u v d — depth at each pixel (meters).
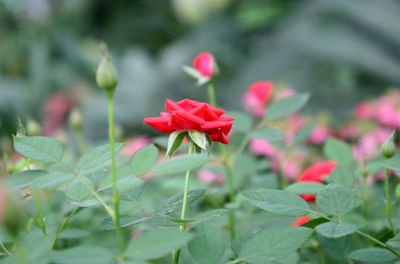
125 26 4.33
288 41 2.95
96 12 4.42
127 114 2.73
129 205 0.71
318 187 0.70
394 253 0.66
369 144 1.35
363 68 2.59
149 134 2.76
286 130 1.32
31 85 3.44
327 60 2.69
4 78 3.52
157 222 0.66
